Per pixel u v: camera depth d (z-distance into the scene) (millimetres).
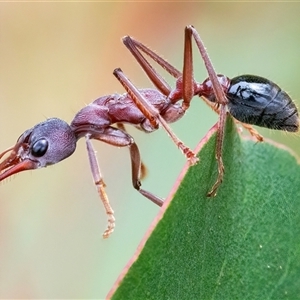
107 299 72
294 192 79
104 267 90
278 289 77
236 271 77
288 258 78
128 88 91
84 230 91
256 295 77
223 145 81
